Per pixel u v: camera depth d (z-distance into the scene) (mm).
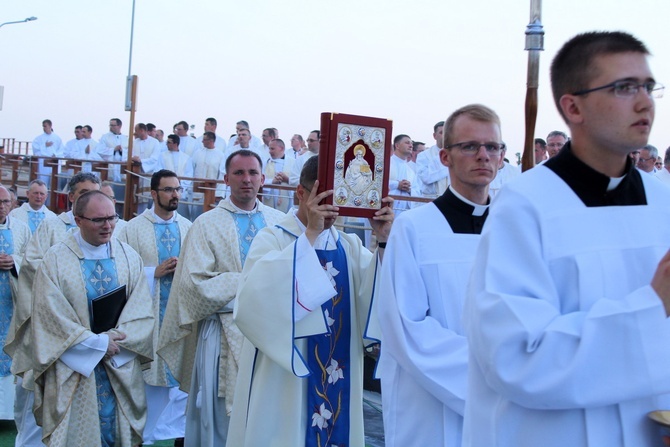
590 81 2131
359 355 4605
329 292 4285
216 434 5945
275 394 4426
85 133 22109
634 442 2117
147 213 7324
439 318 3551
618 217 2186
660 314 1999
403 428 3547
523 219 2172
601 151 2180
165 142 19016
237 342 5836
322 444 4457
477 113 3629
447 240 3621
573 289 2141
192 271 5887
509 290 2133
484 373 2160
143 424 5824
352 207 4176
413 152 14023
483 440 2273
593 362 2010
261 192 10055
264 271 4285
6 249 8203
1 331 7762
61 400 5504
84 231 5738
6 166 21109
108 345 5566
